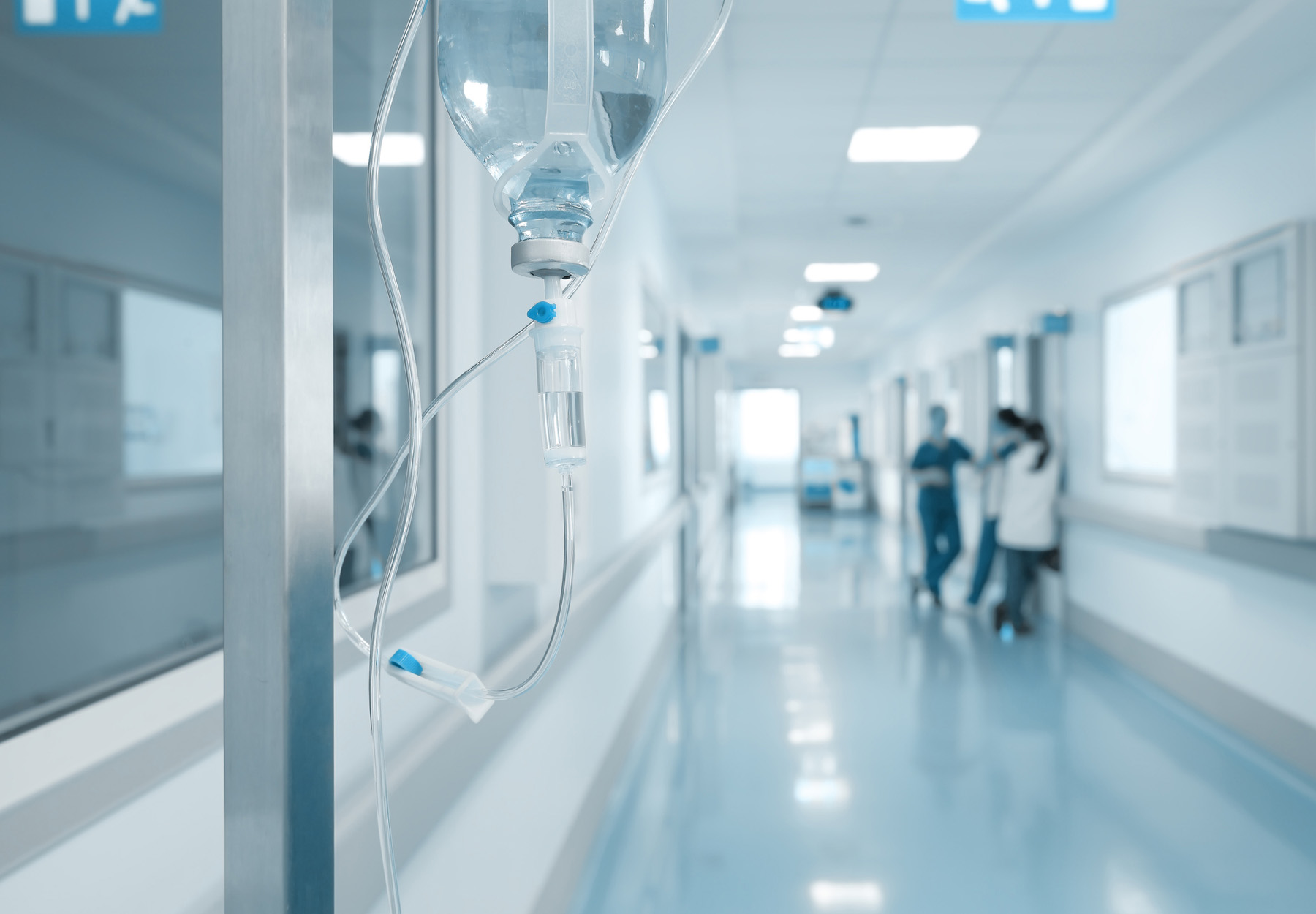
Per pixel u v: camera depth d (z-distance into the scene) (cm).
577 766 238
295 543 44
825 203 513
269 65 43
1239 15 284
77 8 130
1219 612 366
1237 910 223
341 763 119
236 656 44
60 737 77
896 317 974
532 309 57
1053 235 564
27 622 159
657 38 63
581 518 224
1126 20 289
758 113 370
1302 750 311
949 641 513
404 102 175
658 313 473
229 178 44
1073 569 525
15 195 160
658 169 419
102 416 171
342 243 215
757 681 432
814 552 914
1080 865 246
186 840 92
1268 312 316
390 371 224
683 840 263
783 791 298
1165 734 354
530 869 191
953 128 387
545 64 55
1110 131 388
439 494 155
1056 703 394
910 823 272
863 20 288
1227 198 359
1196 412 361
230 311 44
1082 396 522
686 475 711
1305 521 296
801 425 1569
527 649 184
